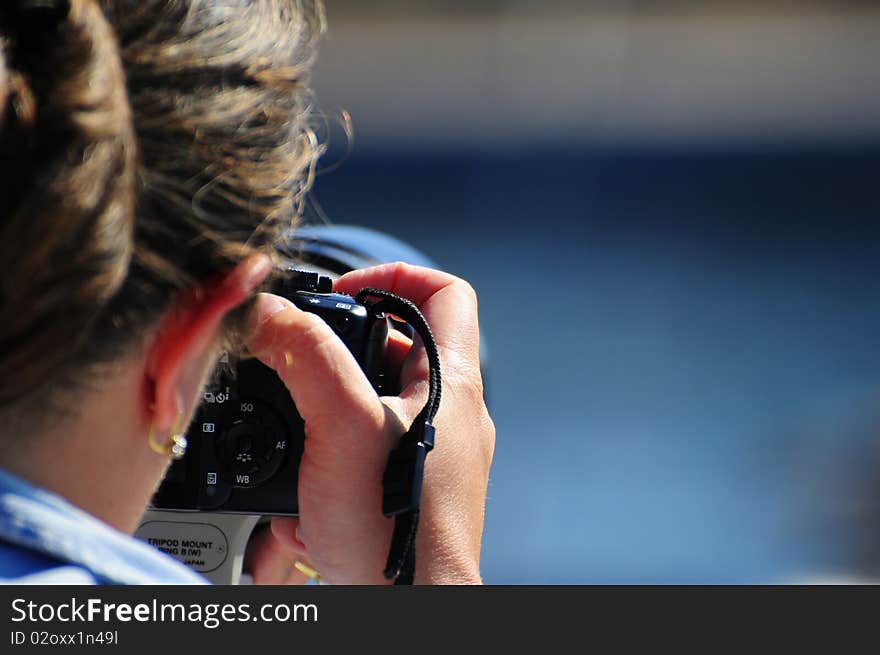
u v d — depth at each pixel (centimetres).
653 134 4866
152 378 292
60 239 247
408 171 4066
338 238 623
